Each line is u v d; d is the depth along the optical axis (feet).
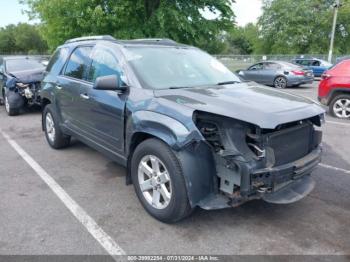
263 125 9.21
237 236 10.55
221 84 13.38
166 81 12.66
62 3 57.41
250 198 9.95
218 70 14.87
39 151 19.25
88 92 14.51
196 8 61.87
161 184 10.95
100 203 12.72
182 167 10.02
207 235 10.59
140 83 12.19
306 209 12.25
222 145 9.91
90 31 59.72
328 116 29.30
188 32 61.05
